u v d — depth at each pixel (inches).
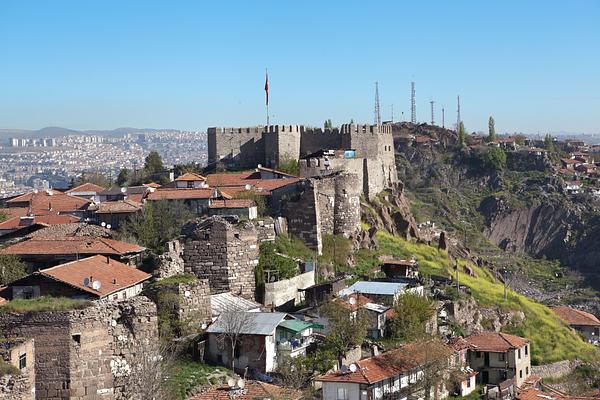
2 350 2048.5
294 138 5605.3
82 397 2289.6
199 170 5708.7
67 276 2647.6
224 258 3415.4
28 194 5027.1
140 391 2341.3
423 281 4510.3
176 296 2883.9
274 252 3703.3
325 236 4335.6
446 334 4003.4
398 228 5438.0
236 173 5064.0
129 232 3666.3
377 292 3841.0
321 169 4918.8
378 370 3063.5
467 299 4520.2
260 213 4141.2
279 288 3538.4
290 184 4323.3
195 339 2864.2
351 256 4345.5
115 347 2389.3
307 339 3166.8
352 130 5565.9
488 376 3897.6
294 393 2694.4
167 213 3823.8
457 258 5585.6
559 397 3678.6
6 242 3521.2
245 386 2600.9
